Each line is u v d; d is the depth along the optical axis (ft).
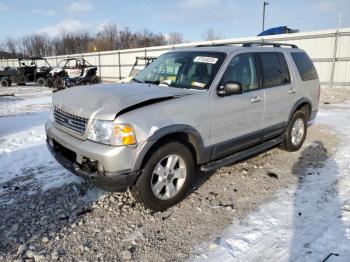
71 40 237.66
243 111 14.06
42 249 9.70
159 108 11.13
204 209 12.05
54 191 13.56
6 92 65.72
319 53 57.93
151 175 11.18
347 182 14.15
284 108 16.75
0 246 9.86
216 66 13.38
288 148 18.20
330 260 8.95
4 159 17.92
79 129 11.30
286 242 9.86
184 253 9.49
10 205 12.40
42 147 20.20
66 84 64.80
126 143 10.29
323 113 32.42
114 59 101.65
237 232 10.48
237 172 15.58
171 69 14.69
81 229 10.77
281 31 68.74
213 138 12.98
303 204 12.22
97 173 10.59
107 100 11.19
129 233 10.55
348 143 20.29
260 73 15.28
